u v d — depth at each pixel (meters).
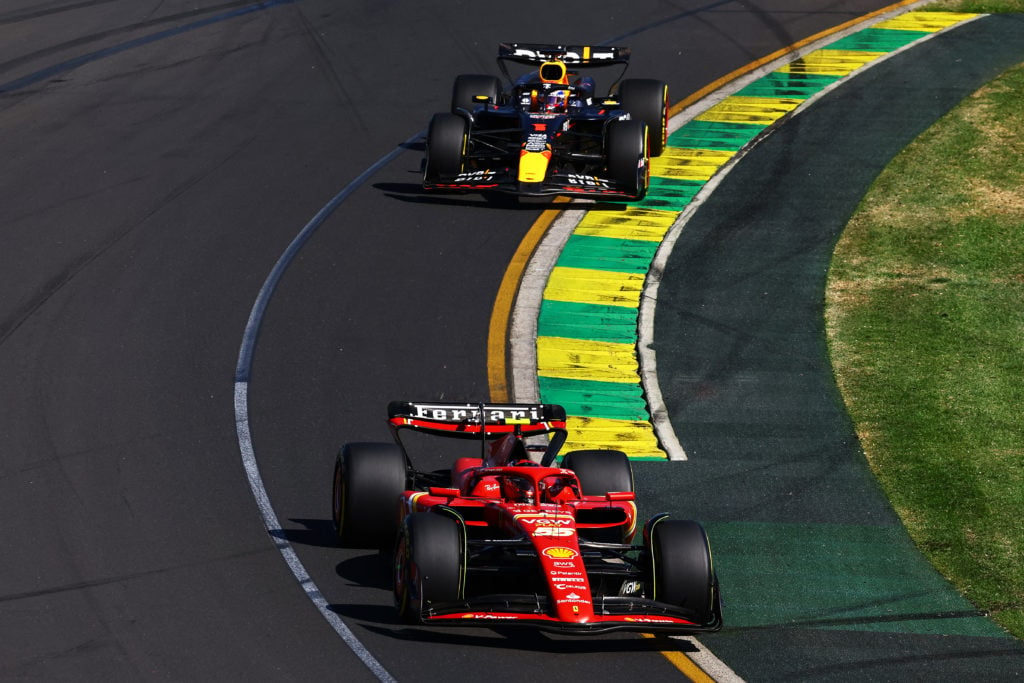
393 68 100.25
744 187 81.88
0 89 93.75
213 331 59.25
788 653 37.16
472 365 57.88
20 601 37.84
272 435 50.28
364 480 40.12
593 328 62.56
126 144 83.38
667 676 35.25
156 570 40.03
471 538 38.66
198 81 96.19
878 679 35.88
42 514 43.28
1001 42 108.94
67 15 113.81
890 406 55.81
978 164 85.56
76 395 52.53
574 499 38.31
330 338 59.34
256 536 42.56
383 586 39.66
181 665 34.62
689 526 35.94
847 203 79.75
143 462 47.41
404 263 68.19
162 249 68.00
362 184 78.88
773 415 54.88
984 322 64.44
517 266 68.94
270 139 85.38
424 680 34.22
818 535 45.09
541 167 72.44
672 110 94.75
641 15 115.62
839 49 107.75
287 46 104.81
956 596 41.28
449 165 75.06
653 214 77.31
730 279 68.94
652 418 54.31
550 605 33.41
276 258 67.75
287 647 35.69
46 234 69.31
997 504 47.59
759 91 98.38
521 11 115.56
